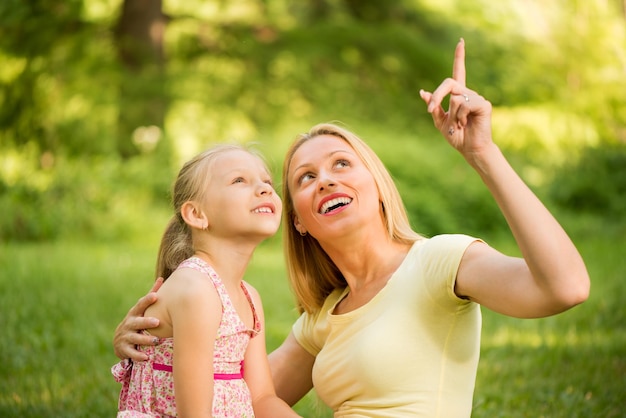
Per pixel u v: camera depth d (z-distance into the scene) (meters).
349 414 2.54
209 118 15.59
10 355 4.80
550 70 17.64
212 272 2.53
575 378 4.29
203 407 2.43
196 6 17.48
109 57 15.12
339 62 17.34
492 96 17.59
